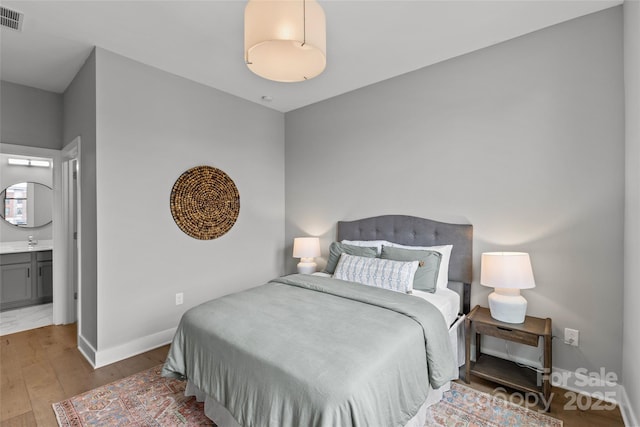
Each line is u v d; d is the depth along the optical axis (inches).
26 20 86.4
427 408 76.8
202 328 73.0
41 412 77.5
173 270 121.6
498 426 72.1
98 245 101.0
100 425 72.9
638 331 67.6
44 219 179.0
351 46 101.5
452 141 110.3
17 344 117.4
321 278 107.0
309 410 48.7
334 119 145.7
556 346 90.0
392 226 124.2
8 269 152.4
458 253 107.1
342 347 58.6
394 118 125.3
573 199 87.9
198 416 76.2
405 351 62.7
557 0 79.6
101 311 101.9
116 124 105.3
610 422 74.0
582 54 86.4
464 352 100.2
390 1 79.5
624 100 80.0
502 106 99.9
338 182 144.9
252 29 59.2
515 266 84.4
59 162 135.1
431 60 111.3
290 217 166.1
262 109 157.0
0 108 118.8
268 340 62.5
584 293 86.1
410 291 96.3
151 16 85.5
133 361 104.8
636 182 69.8
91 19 86.6
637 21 68.3
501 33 94.6
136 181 110.5
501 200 100.2
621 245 80.7
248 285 150.3
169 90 120.0
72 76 119.3
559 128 90.0
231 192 142.2
